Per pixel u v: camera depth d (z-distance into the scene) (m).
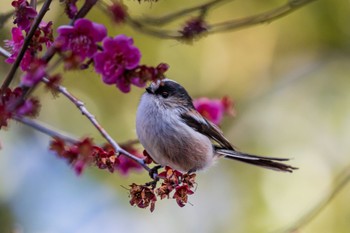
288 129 13.92
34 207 12.23
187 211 13.15
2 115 5.53
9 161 12.26
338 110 13.87
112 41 5.62
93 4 5.76
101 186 12.60
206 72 13.59
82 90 12.79
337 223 12.23
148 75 5.62
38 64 5.15
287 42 13.98
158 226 12.92
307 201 12.92
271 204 12.96
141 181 12.50
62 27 5.48
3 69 11.59
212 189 13.27
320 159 13.49
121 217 12.66
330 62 14.05
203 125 8.45
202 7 6.96
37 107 5.79
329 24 13.61
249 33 13.80
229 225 12.91
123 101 12.94
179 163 8.27
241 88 13.99
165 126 8.05
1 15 6.90
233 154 8.68
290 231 8.86
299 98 14.20
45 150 12.55
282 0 12.85
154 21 7.02
